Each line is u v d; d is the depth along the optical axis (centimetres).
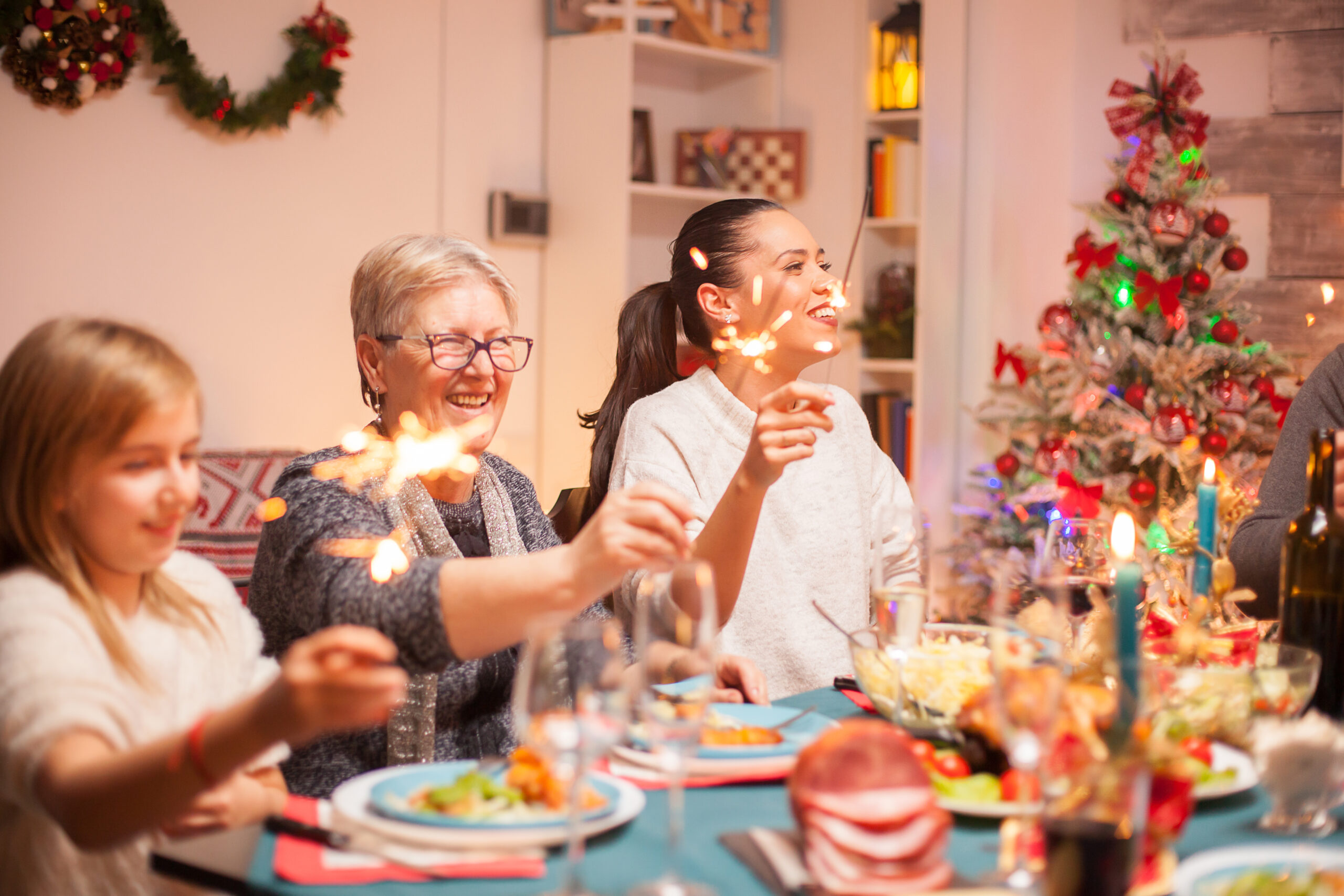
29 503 105
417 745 147
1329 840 94
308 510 143
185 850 90
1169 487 357
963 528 418
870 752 85
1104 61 446
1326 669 121
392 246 161
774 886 84
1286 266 405
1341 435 132
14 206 315
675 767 84
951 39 411
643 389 214
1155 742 90
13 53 308
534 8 419
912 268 431
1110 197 362
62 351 104
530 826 90
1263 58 409
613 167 404
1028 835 87
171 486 107
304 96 353
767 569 194
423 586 122
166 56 327
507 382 163
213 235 351
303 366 372
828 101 443
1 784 95
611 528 114
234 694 124
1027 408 382
